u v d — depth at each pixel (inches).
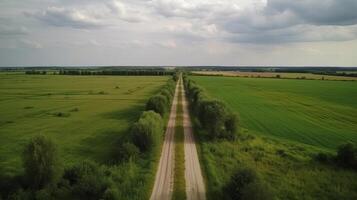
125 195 1047.0
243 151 1614.2
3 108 3107.8
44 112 2881.4
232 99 4111.7
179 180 1195.3
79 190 1050.1
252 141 1823.3
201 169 1323.8
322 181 1220.5
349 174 1293.1
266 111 3127.5
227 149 1637.6
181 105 3398.1
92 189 1045.2
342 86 6274.6
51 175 1097.4
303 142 1877.5
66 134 1980.8
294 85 6555.1
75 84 6471.5
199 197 1053.8
